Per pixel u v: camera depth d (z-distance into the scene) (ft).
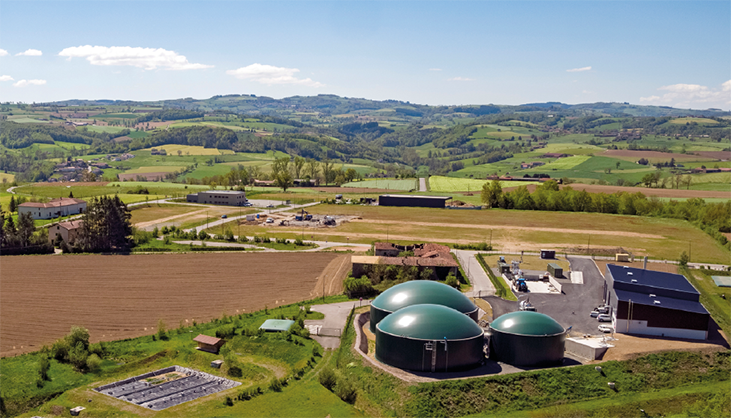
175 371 211.82
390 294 246.68
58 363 208.95
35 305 278.67
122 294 300.81
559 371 203.62
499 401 186.09
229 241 452.35
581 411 181.47
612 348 227.40
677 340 241.96
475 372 201.36
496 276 360.48
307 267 365.81
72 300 288.10
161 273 343.87
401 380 191.42
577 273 362.74
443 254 375.86
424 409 179.11
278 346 227.61
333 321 260.62
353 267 341.41
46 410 177.17
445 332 202.18
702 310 248.73
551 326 212.84
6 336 237.66
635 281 271.28
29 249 390.01
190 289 313.12
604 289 306.76
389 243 419.95
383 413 179.93
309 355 220.84
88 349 219.61
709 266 389.60
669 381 207.51
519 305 291.99
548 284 340.80
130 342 233.14
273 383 194.08
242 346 230.27
